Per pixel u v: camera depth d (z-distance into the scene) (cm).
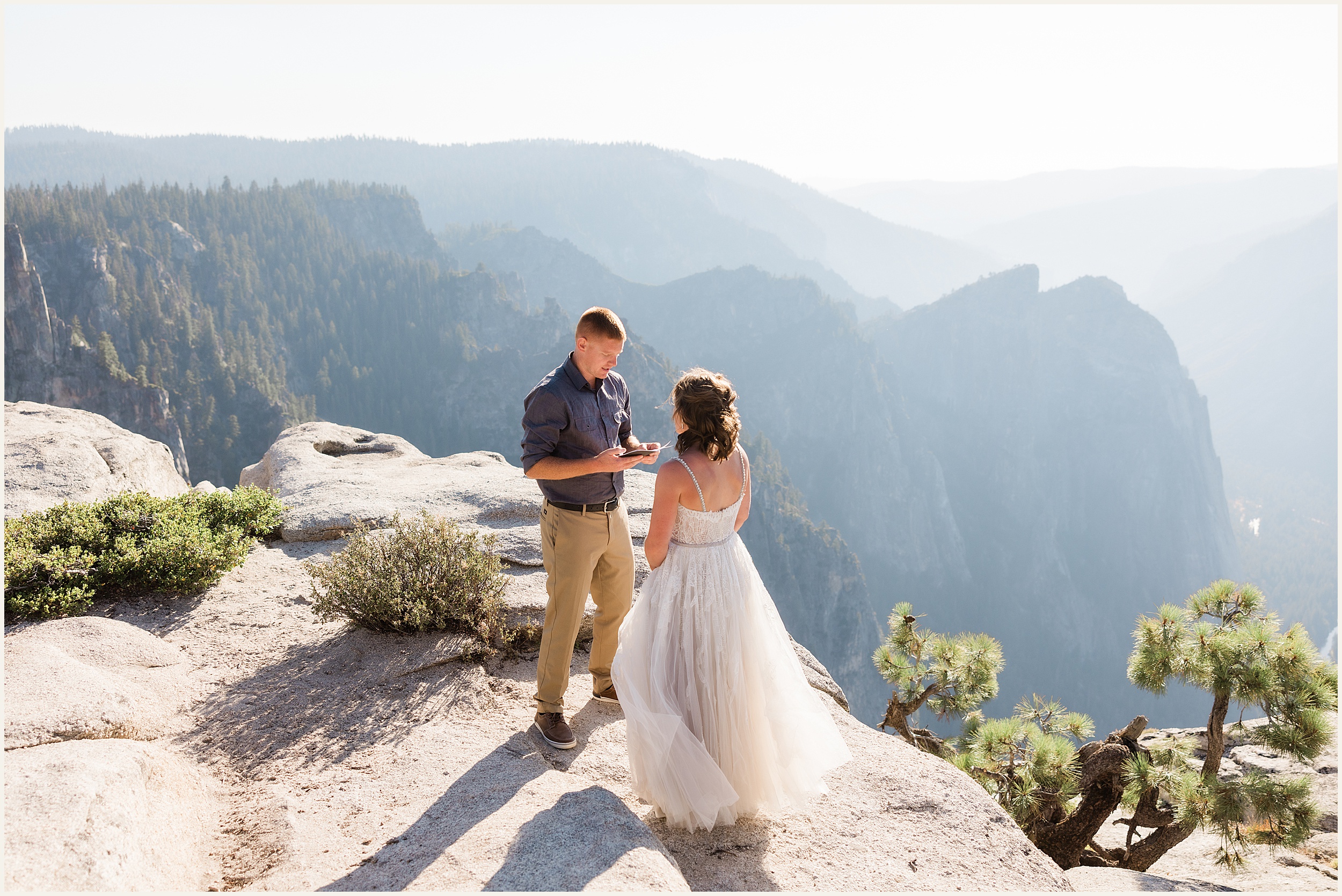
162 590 571
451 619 516
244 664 477
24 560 520
